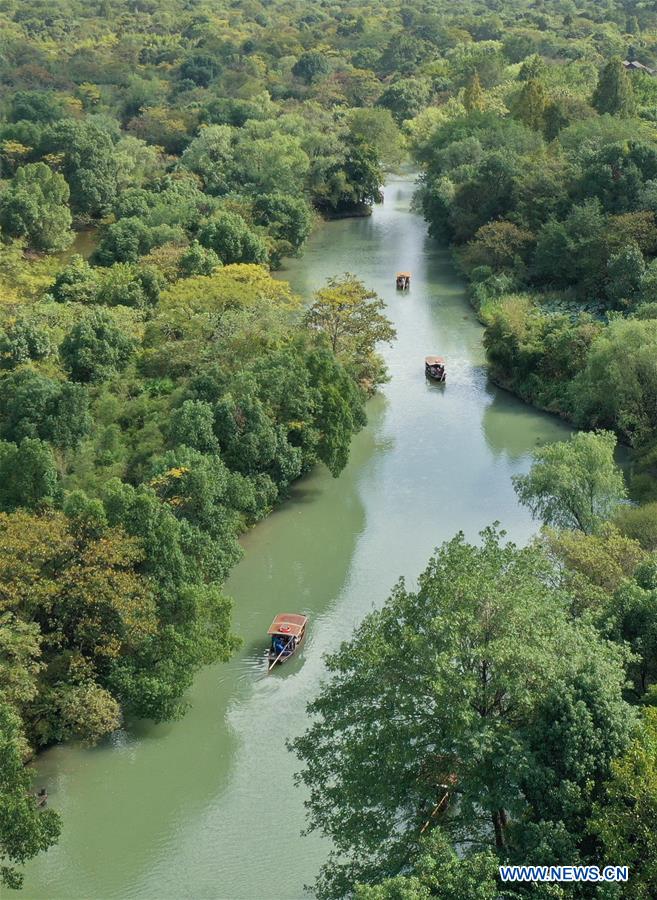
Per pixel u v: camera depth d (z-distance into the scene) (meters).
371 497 91.25
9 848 45.03
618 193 143.62
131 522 63.69
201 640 60.78
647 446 91.81
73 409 81.31
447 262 167.75
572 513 75.00
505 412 109.06
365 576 79.31
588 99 193.62
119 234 144.75
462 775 40.66
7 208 154.25
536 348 111.25
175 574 63.16
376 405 111.50
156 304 120.50
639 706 46.41
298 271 162.00
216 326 102.75
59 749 60.00
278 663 68.00
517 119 189.50
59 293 125.75
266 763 59.69
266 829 54.94
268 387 86.94
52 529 61.12
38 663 55.66
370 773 41.62
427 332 134.00
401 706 41.62
